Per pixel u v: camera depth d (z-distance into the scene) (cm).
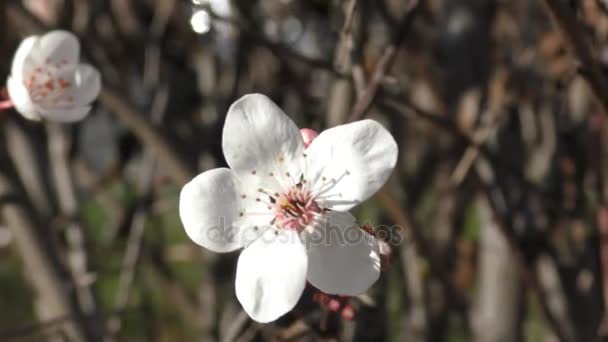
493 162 25
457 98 29
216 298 30
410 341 30
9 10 25
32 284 30
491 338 28
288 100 31
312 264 19
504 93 28
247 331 23
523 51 29
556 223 28
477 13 29
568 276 28
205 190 19
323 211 19
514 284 28
